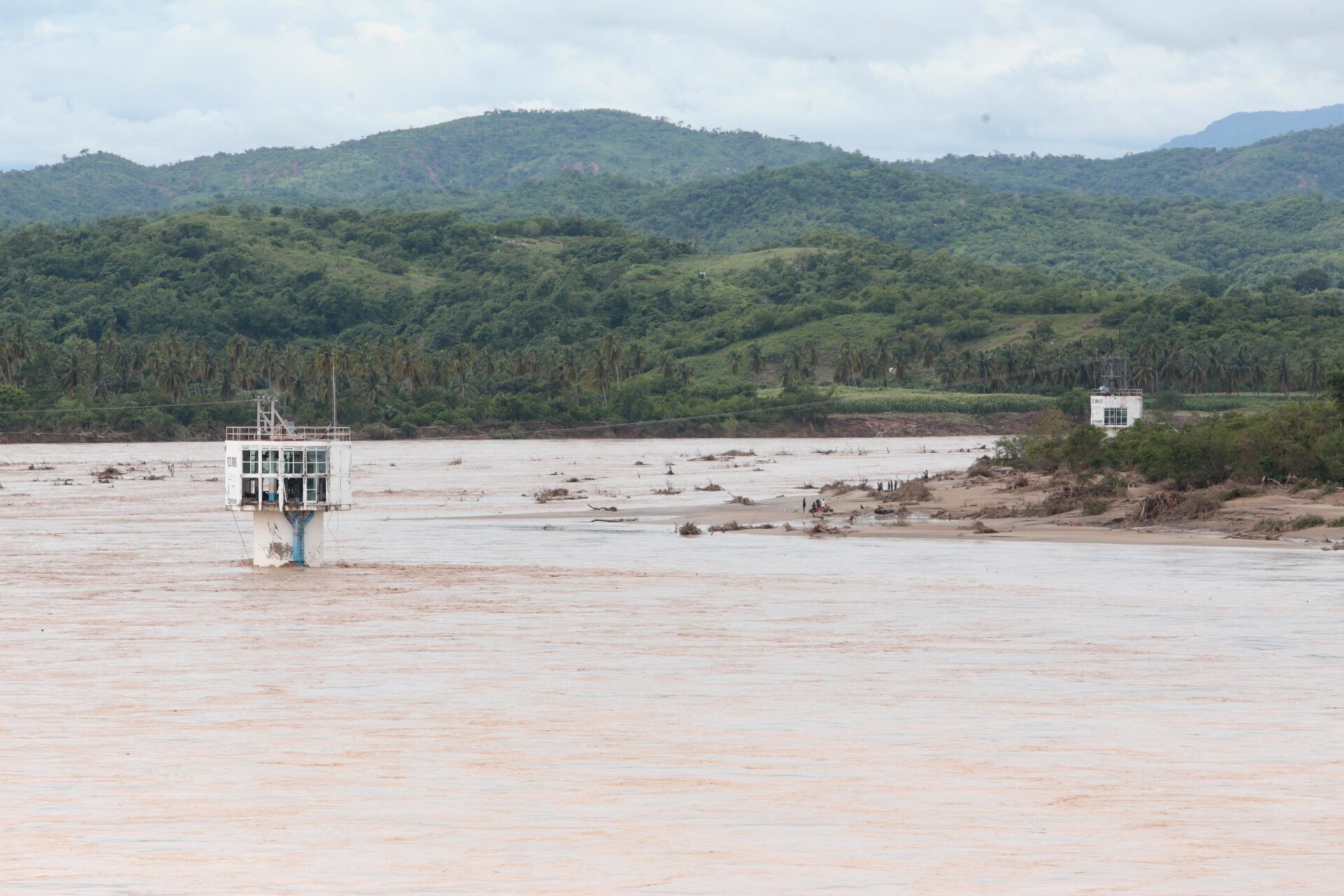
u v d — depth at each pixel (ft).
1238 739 209.26
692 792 176.86
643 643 317.22
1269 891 131.85
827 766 192.03
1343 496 642.63
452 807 169.58
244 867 142.20
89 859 146.20
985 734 214.28
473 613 372.38
